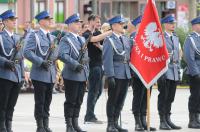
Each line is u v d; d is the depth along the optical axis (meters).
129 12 68.56
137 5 68.50
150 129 21.38
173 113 27.05
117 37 20.69
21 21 53.72
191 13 52.88
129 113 26.97
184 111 27.80
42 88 19.45
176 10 64.94
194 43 22.22
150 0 20.16
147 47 20.19
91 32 22.28
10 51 19.03
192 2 52.88
